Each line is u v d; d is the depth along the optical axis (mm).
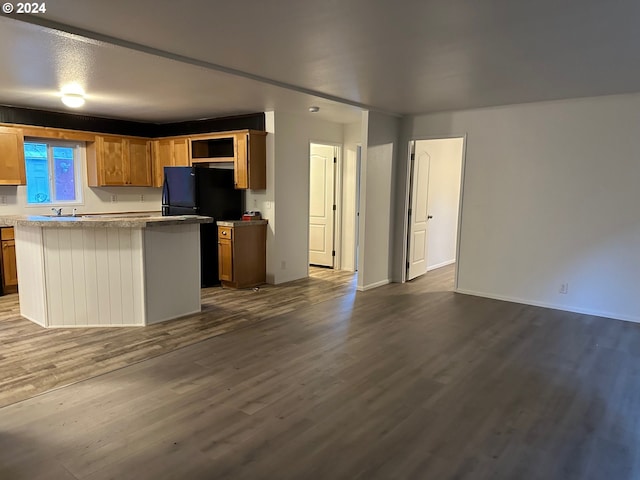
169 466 2166
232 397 2865
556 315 4754
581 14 2410
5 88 4418
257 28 2666
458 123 5570
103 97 4844
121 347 3686
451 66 3473
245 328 4215
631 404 2840
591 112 4637
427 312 4828
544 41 2861
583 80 3895
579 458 2270
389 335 4066
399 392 2963
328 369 3311
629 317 4598
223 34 2785
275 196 5910
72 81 4109
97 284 4141
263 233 6023
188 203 5816
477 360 3516
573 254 4883
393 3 2279
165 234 4324
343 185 7094
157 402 2787
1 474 2096
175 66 3531
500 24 2570
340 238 7188
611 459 2266
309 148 6340
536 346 3836
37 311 4230
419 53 3131
